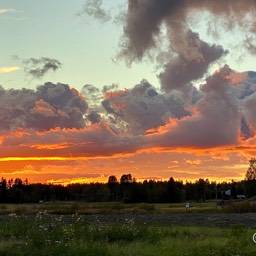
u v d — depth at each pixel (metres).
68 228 22.17
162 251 17.59
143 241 20.86
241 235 24.20
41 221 25.16
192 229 27.39
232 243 20.38
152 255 16.75
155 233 23.02
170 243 20.06
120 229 22.61
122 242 20.33
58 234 20.11
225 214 59.88
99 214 61.12
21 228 23.03
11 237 20.52
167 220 45.69
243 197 159.25
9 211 63.59
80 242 18.45
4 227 24.27
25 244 17.72
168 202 162.25
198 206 97.81
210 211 68.75
